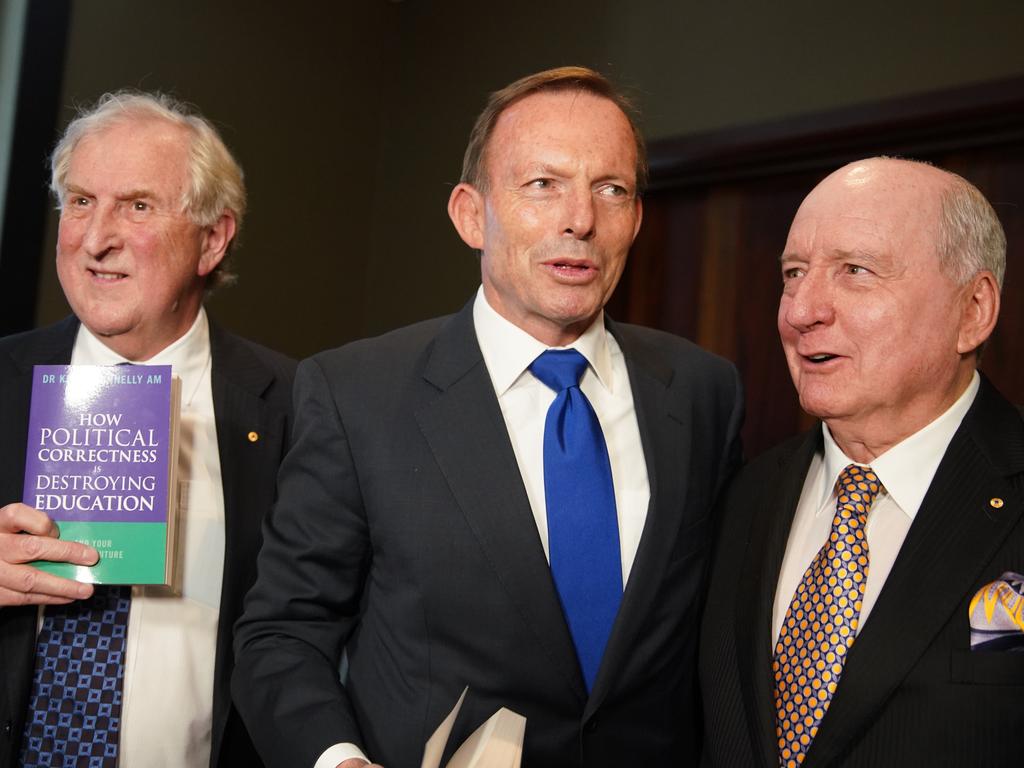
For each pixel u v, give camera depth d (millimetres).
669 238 3256
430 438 1450
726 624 1417
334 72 3707
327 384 1526
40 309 2889
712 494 1563
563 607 1403
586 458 1463
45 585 1475
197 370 1812
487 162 1479
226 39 3350
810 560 1361
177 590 1659
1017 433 1310
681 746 1487
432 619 1393
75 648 1591
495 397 1484
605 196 1434
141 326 1701
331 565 1469
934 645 1192
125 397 1543
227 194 1803
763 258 3027
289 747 1284
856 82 2744
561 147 1401
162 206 1687
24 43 2848
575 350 1528
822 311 1283
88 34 2986
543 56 3436
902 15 2672
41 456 1533
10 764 1541
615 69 3262
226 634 1649
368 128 3842
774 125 2871
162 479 1525
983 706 1153
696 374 1654
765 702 1292
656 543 1438
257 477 1750
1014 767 1134
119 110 1739
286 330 3568
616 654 1372
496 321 1536
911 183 1290
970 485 1262
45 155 2883
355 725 1327
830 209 1305
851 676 1210
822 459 1449
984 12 2527
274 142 3508
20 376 1716
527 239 1411
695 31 3086
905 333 1258
